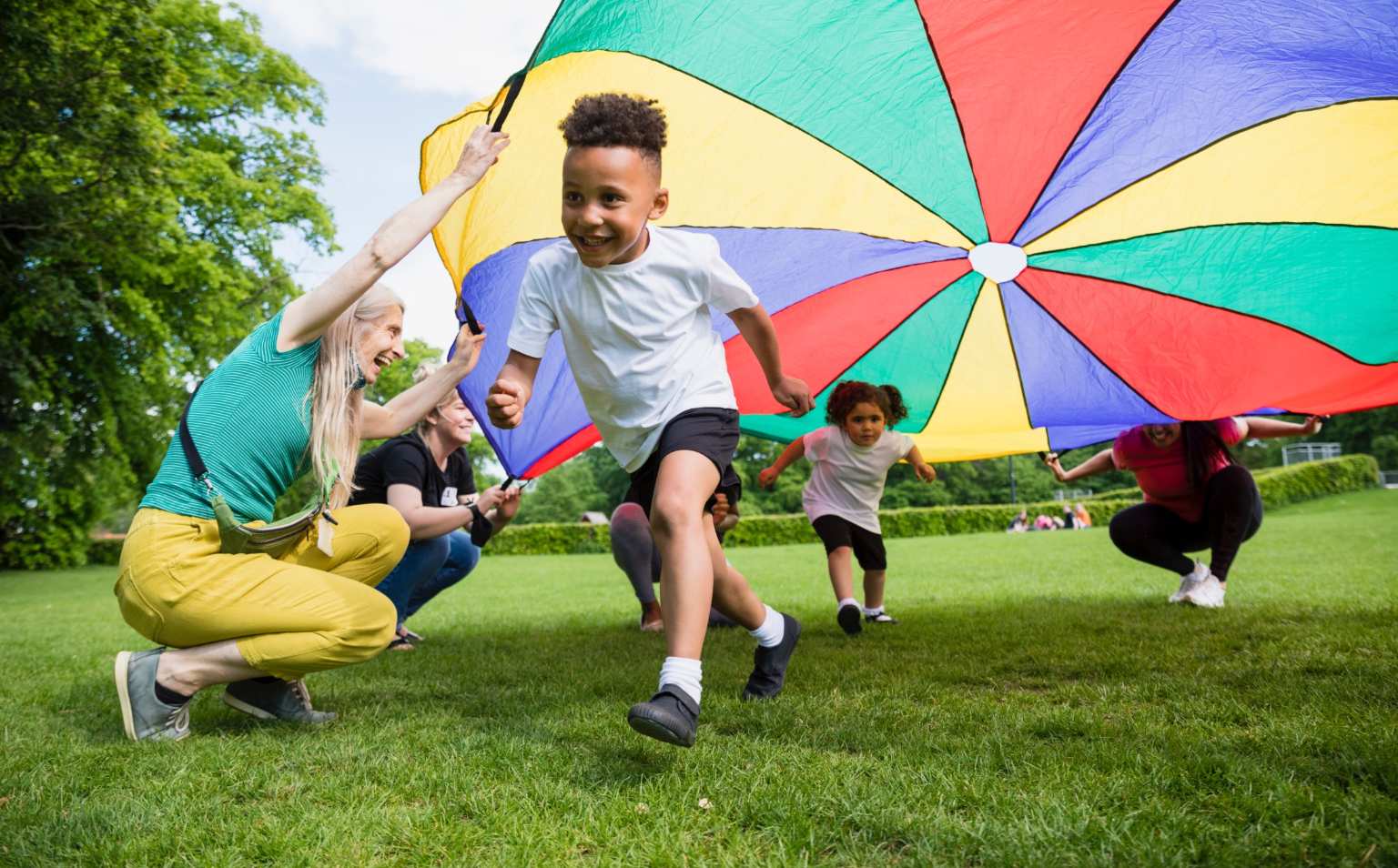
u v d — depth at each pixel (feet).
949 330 16.79
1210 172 13.19
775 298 15.25
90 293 46.47
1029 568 29.81
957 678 10.24
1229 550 15.98
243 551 7.97
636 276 7.54
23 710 9.72
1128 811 5.35
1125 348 16.15
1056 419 18.49
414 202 8.23
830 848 5.08
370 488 13.17
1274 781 5.75
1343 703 7.89
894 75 11.95
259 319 59.77
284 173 64.49
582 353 7.99
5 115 33.22
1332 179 12.74
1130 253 14.60
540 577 39.83
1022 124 12.65
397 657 13.19
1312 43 11.02
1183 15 11.02
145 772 6.94
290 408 8.21
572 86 11.60
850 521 15.51
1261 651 10.82
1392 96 11.38
